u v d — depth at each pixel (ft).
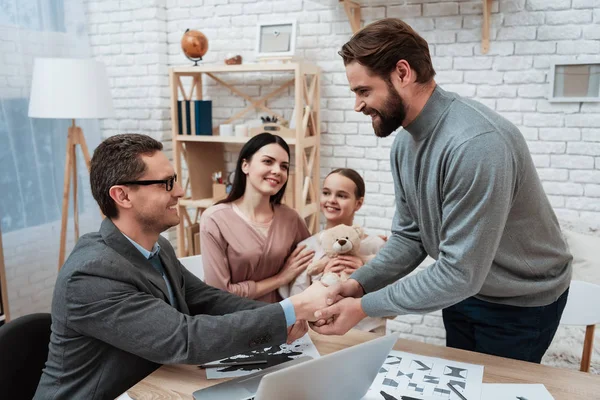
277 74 10.46
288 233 6.24
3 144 9.58
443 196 4.22
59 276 4.16
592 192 8.78
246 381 4.01
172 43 11.23
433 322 9.96
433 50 9.30
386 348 3.61
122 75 11.42
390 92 4.10
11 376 4.31
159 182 4.27
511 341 4.86
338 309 4.35
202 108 10.14
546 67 8.70
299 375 3.17
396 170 4.97
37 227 10.23
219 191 10.38
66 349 4.10
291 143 9.41
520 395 3.82
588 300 5.75
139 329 3.95
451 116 4.12
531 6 8.64
